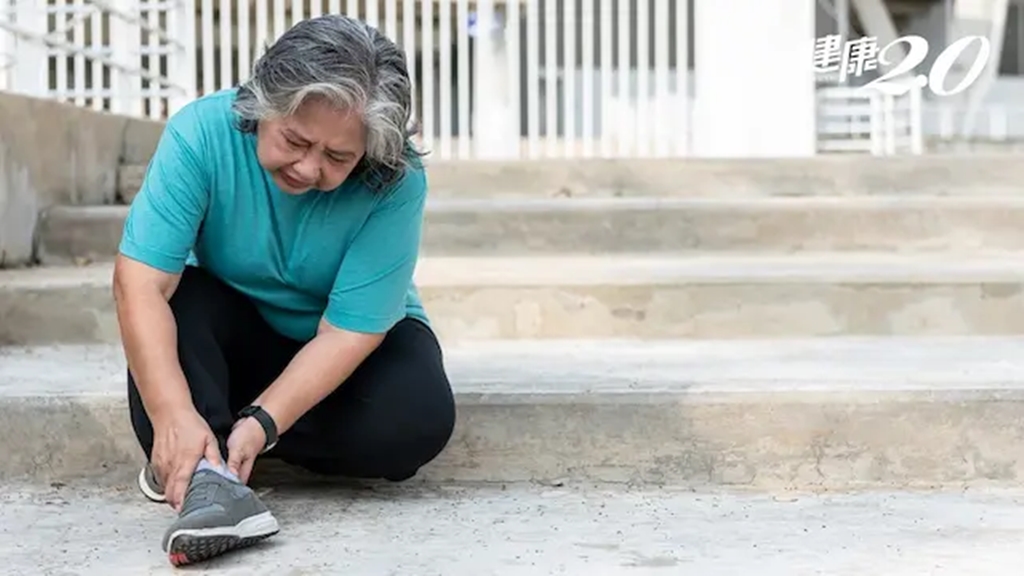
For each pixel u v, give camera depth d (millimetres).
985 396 2223
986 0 7809
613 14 7086
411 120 1841
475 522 1946
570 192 4406
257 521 1740
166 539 1662
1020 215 3857
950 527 1904
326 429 1984
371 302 1881
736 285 3160
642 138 6047
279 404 1828
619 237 3893
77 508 2059
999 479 2232
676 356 2787
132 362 1800
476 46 6234
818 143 6492
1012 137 7793
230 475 1733
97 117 4246
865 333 3180
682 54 6031
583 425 2238
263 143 1702
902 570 1665
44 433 2234
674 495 2160
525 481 2244
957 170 4336
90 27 5910
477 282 3158
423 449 2004
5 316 3047
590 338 3162
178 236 1824
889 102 6406
